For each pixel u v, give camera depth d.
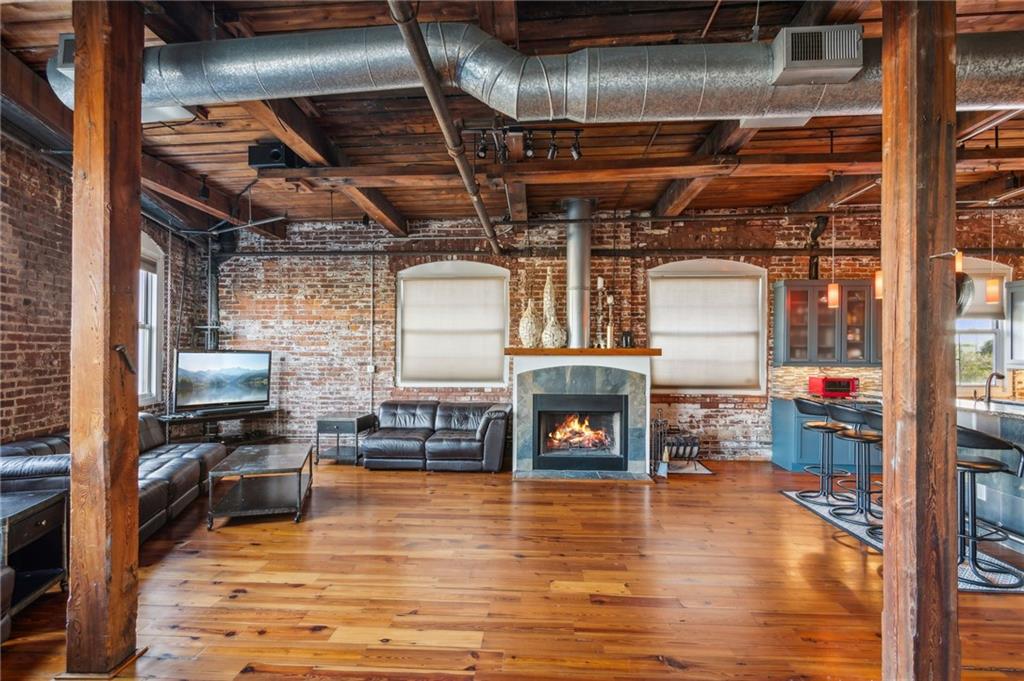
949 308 1.84
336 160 4.41
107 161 2.17
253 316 7.00
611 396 5.88
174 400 5.88
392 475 5.75
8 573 2.49
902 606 1.87
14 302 3.89
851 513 4.39
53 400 4.29
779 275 6.59
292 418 6.99
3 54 3.01
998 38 2.35
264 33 2.83
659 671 2.27
